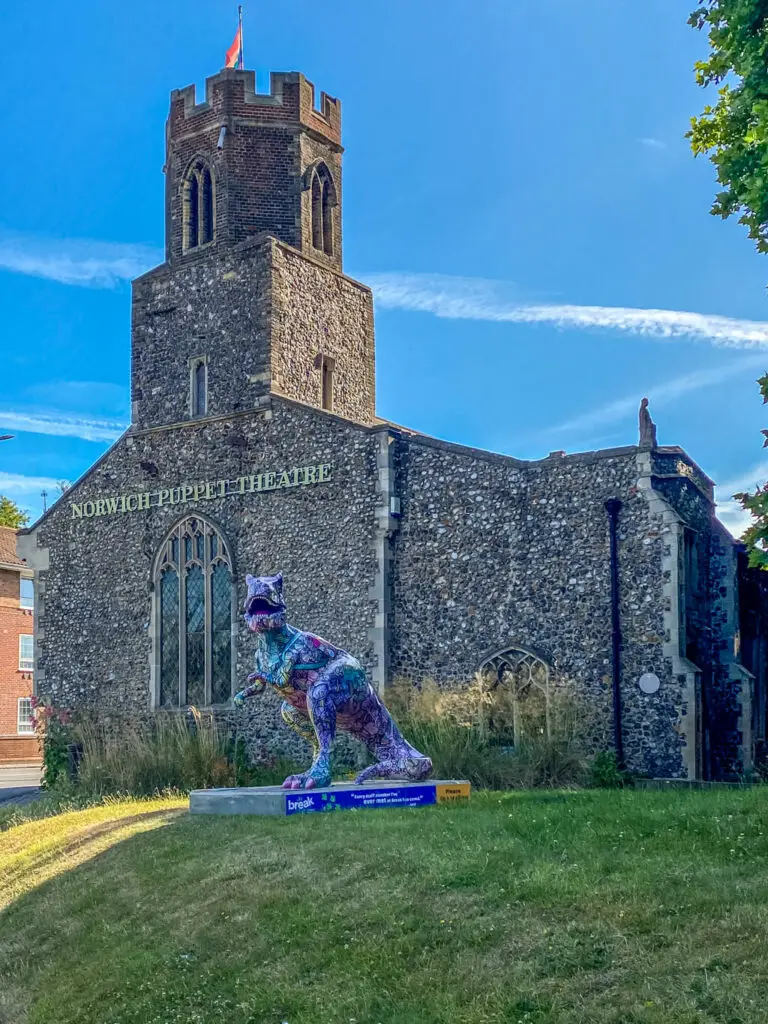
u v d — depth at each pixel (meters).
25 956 10.95
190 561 24.45
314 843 11.41
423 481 21.02
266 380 23.86
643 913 8.23
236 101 25.56
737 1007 6.84
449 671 20.11
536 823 11.30
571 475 19.36
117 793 20.42
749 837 10.01
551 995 7.41
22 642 43.28
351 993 8.07
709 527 20.84
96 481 26.33
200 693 23.95
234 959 9.14
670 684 17.86
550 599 19.23
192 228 26.16
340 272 26.64
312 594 21.91
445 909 9.02
